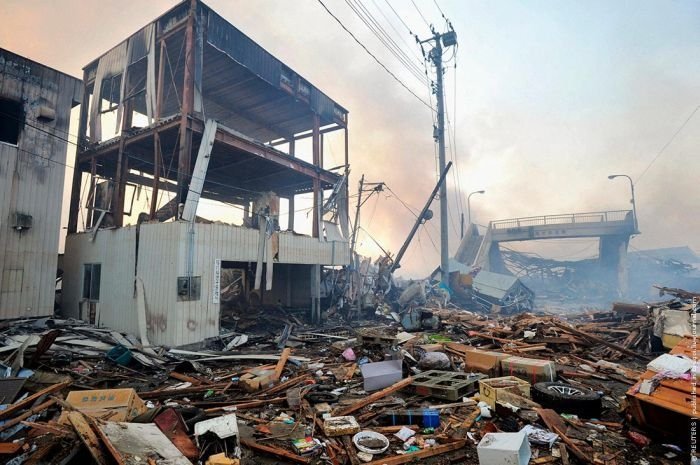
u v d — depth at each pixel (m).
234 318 17.75
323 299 23.52
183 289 12.43
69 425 4.70
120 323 13.85
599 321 18.89
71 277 17.03
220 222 14.23
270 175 22.31
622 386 8.76
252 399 7.44
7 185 12.54
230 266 20.38
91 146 17.80
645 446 5.37
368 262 31.03
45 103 13.68
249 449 5.41
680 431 5.30
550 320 15.76
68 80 14.46
